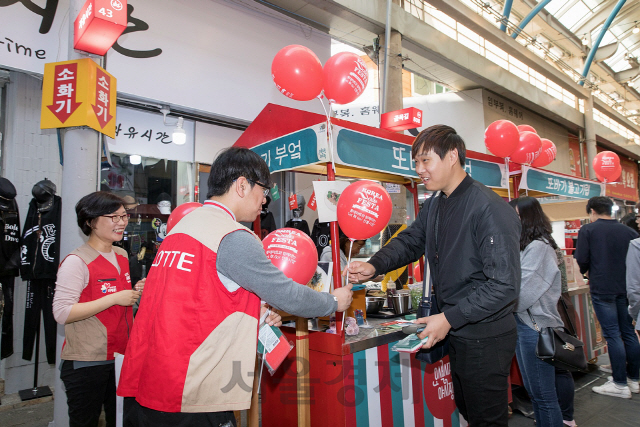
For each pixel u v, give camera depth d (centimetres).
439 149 143
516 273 129
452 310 130
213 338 99
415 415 207
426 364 214
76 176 238
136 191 411
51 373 330
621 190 1357
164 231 422
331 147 191
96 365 165
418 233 176
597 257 311
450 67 691
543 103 916
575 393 320
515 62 929
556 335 194
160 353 97
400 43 570
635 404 295
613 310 309
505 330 138
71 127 238
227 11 443
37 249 300
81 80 231
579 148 1138
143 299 108
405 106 831
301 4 481
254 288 103
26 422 271
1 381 308
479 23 700
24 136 329
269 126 234
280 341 143
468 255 140
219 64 433
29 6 302
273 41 488
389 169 229
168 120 422
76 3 246
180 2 404
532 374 197
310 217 554
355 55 208
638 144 1470
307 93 199
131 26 370
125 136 395
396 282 292
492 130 317
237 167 113
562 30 969
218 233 104
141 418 101
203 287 100
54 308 157
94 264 170
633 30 1012
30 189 329
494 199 139
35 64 305
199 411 97
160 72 388
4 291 304
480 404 136
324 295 124
